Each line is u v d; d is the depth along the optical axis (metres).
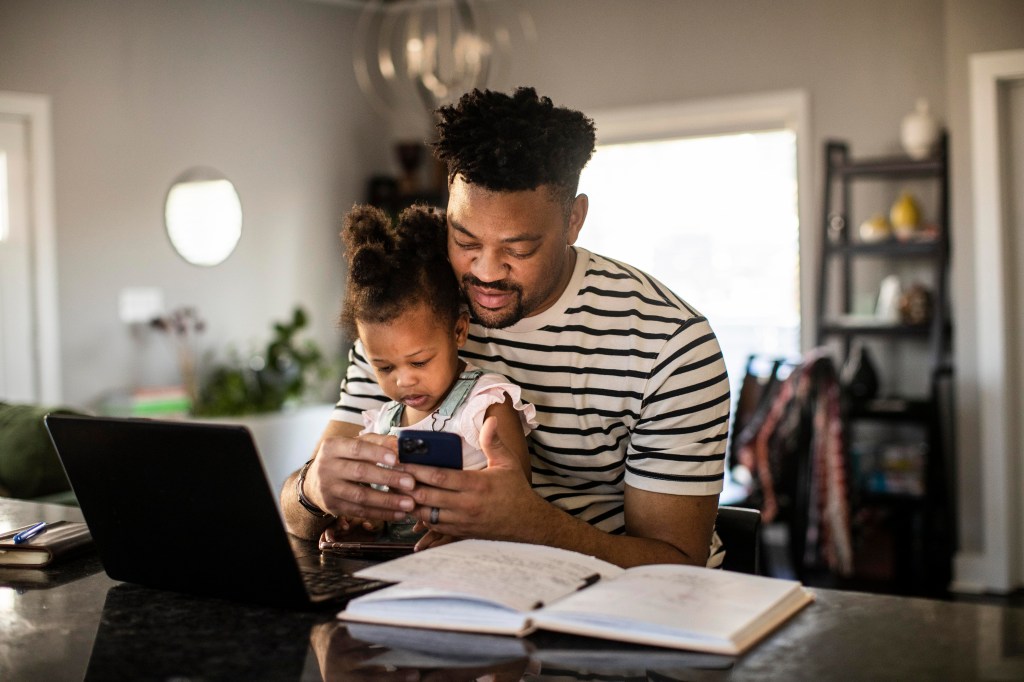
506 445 1.48
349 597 1.19
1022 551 4.23
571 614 1.05
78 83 4.77
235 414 4.97
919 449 4.42
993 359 4.13
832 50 4.80
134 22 4.96
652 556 1.39
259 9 5.48
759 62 4.98
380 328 1.50
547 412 1.56
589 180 5.57
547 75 5.51
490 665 0.98
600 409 1.53
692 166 5.32
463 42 3.86
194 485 1.17
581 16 5.41
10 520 1.71
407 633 1.08
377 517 1.32
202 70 5.24
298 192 5.68
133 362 4.99
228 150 5.36
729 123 5.15
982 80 4.12
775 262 5.14
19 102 4.57
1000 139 4.13
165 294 5.11
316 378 5.62
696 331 1.50
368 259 1.49
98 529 1.29
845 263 4.67
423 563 1.19
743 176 5.20
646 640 1.02
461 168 1.35
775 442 3.69
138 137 4.99
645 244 5.46
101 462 1.24
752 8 4.98
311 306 5.78
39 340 4.66
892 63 4.66
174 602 1.23
